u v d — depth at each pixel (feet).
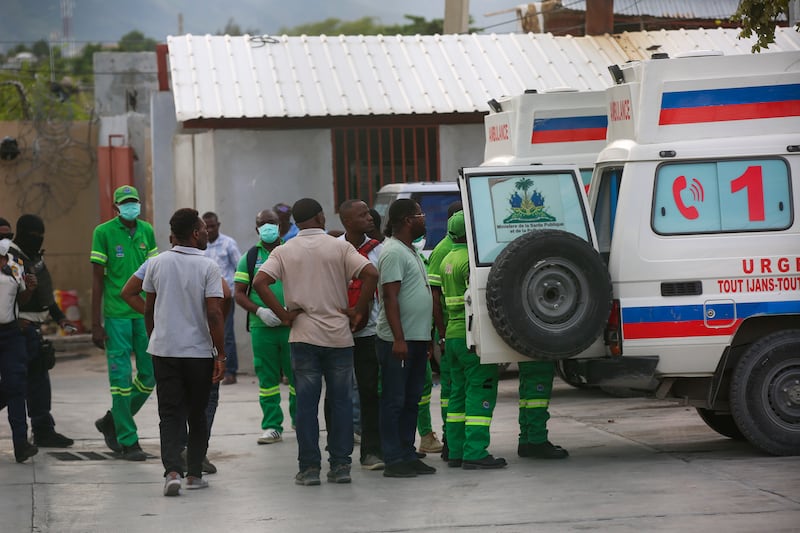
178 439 54.54
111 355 64.03
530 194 58.85
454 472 58.23
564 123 82.23
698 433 68.49
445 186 97.35
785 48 124.77
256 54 118.62
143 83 208.85
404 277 56.70
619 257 58.90
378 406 59.98
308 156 112.06
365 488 54.65
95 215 146.30
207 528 47.06
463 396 59.88
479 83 117.60
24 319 66.33
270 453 66.03
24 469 61.05
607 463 59.11
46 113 152.25
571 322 56.95
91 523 48.19
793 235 59.67
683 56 60.18
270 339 68.74
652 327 58.70
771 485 51.93
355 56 119.75
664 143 59.52
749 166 59.82
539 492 52.26
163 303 54.54
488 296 56.70
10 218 144.46
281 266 55.67
